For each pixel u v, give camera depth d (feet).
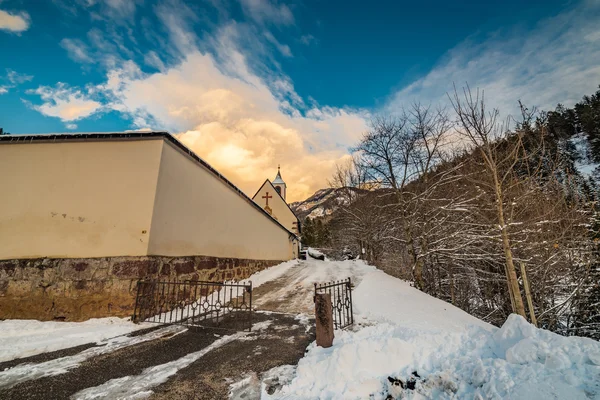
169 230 23.31
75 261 19.88
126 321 18.63
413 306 23.80
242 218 41.63
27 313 18.92
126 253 20.17
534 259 32.73
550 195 32.96
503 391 6.95
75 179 21.25
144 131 22.34
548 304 35.27
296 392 9.72
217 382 10.61
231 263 36.32
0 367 11.84
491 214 35.14
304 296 29.60
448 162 41.73
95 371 11.53
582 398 6.01
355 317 20.77
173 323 18.80
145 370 11.68
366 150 46.03
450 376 8.30
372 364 10.40
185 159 26.45
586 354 7.32
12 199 20.72
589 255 32.42
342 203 91.50
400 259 54.39
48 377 10.94
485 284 44.47
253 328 18.19
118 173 21.61
